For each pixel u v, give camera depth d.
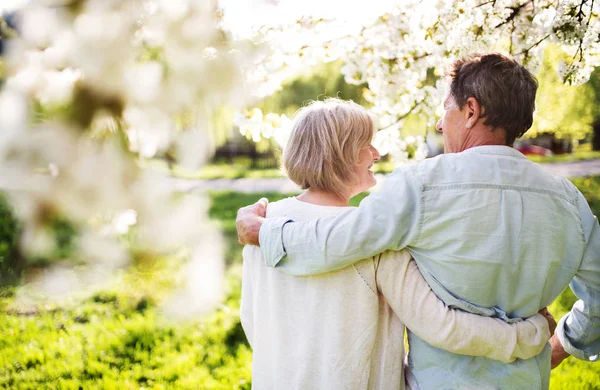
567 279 1.35
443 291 1.30
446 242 1.27
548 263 1.30
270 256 1.34
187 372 3.11
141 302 3.70
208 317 3.63
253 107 2.37
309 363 1.33
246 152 18.31
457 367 1.33
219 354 3.33
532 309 1.32
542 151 18.59
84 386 2.99
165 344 3.44
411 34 2.51
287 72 2.46
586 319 1.48
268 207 1.45
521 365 1.33
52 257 3.71
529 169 1.33
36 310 3.94
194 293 3.47
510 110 1.33
